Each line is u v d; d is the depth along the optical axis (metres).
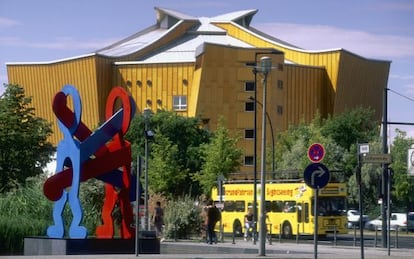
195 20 129.38
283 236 51.44
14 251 35.16
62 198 30.20
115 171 30.30
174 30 125.50
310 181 23.59
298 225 50.31
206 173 74.25
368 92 122.75
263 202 30.16
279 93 108.38
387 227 36.56
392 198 80.56
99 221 41.69
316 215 23.75
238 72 105.75
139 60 117.31
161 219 41.34
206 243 40.41
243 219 54.09
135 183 30.50
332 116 111.69
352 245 43.38
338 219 50.31
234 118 105.56
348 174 85.50
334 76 115.38
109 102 31.19
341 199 50.62
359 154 25.95
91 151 29.67
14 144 52.75
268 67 31.16
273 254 32.03
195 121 86.56
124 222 30.34
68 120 30.28
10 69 119.12
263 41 124.25
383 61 125.19
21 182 51.66
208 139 86.19
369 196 82.19
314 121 95.31
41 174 53.53
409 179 78.00
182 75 109.62
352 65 117.88
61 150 30.41
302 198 50.34
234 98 105.69
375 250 37.06
